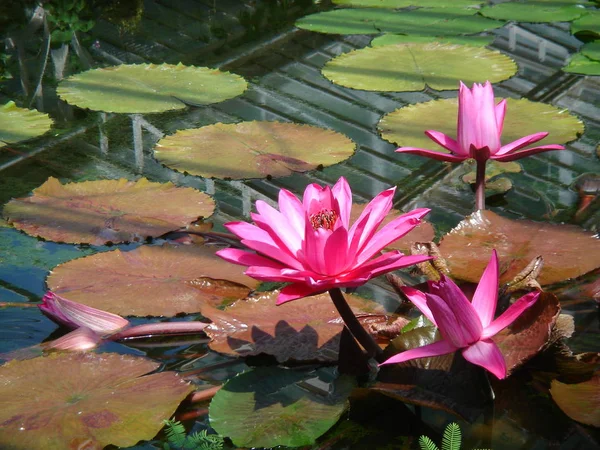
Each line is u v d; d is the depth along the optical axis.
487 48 4.68
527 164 3.28
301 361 2.02
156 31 4.95
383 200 1.83
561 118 3.58
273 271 1.69
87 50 4.61
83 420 1.77
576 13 5.11
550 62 4.45
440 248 2.49
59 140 3.56
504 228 2.56
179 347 2.16
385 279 2.49
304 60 4.55
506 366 1.84
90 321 2.20
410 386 1.83
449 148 2.60
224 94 3.99
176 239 2.72
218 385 1.97
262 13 5.35
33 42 4.71
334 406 1.82
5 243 2.70
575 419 1.72
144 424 1.76
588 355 1.88
